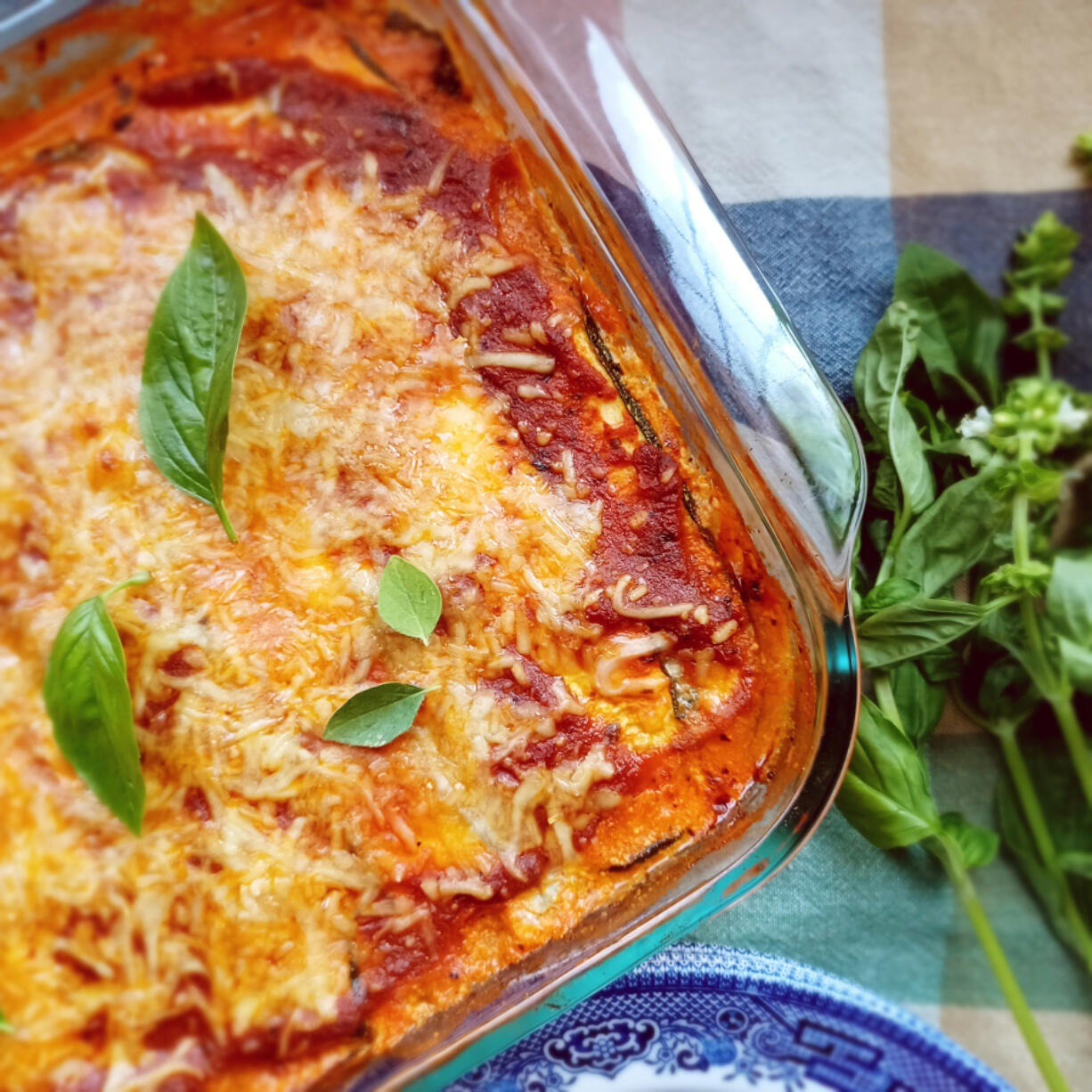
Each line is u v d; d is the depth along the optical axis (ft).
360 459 0.97
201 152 0.98
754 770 1.03
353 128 1.00
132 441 0.94
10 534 0.93
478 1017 0.99
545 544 1.00
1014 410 1.06
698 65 1.10
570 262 1.02
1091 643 1.02
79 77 0.97
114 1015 0.92
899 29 1.10
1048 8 1.09
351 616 0.96
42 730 0.92
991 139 1.10
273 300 0.96
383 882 0.96
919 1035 1.03
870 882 1.08
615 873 1.01
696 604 1.02
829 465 0.97
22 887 0.91
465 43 0.99
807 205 1.10
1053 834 1.08
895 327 1.05
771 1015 1.04
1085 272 1.10
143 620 0.93
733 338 0.98
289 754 0.94
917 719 1.07
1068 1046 1.06
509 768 0.98
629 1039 1.04
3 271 0.94
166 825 0.93
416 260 1.00
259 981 0.94
